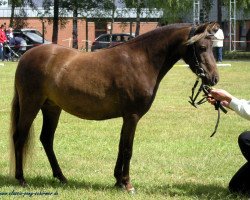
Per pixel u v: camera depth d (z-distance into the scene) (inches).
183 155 391.2
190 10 1784.0
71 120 541.0
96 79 284.0
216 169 350.9
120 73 281.4
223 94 273.0
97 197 277.1
